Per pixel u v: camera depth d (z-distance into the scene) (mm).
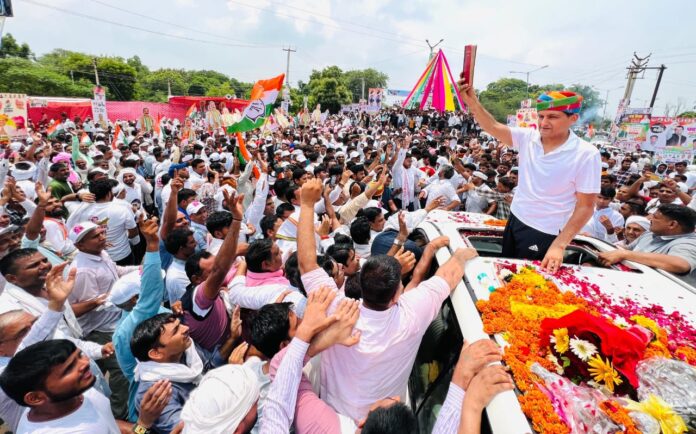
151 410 2271
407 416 1604
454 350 2086
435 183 7488
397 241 3580
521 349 1764
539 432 1425
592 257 2779
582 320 1691
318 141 17078
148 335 2500
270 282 3438
